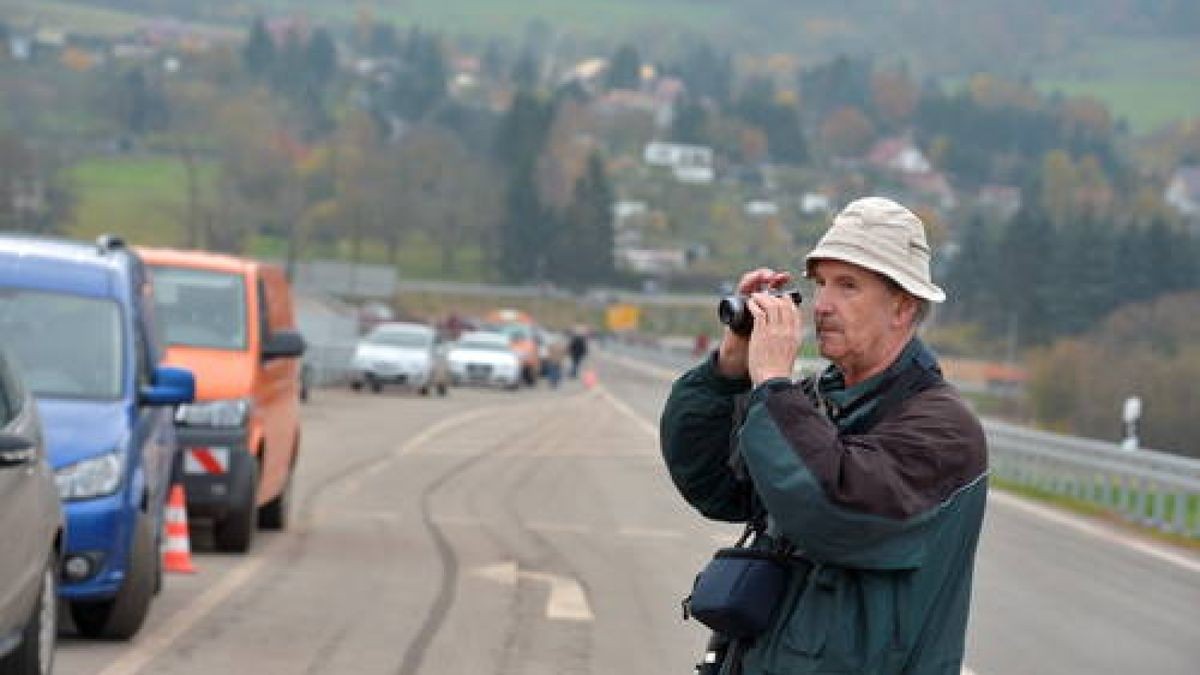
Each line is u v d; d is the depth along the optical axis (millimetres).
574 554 28219
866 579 8320
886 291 8609
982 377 136875
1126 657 21453
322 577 24578
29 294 21141
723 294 8930
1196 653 22000
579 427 66062
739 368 8828
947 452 8297
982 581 27781
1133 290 183875
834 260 8617
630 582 25234
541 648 19797
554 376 117062
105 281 21500
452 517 33344
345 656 18891
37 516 15828
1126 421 46875
